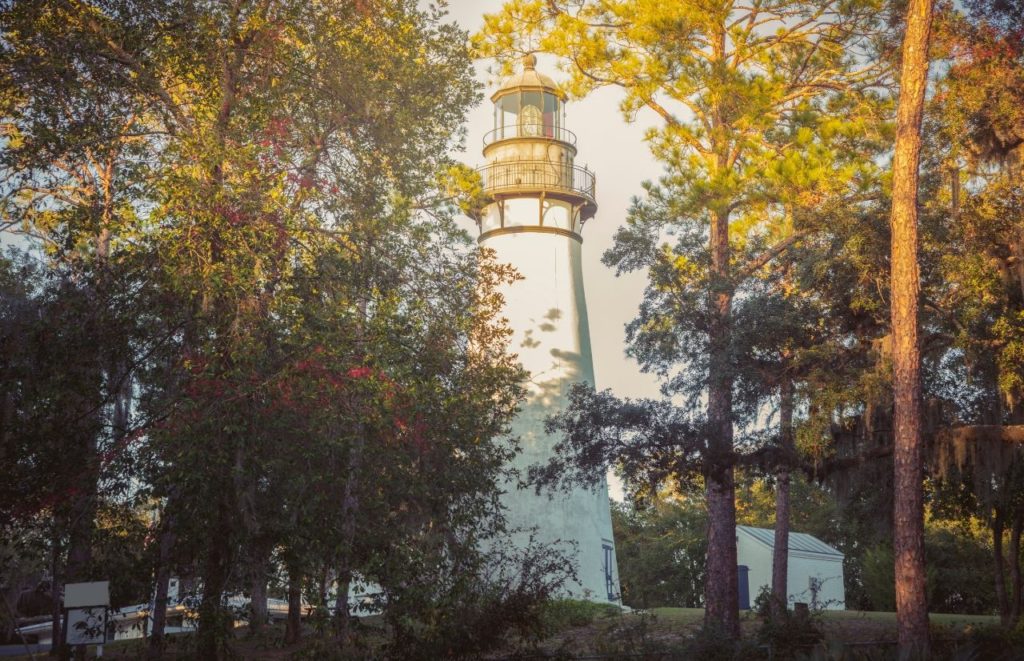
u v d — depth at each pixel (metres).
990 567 41.81
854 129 21.78
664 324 21.22
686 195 21.83
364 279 18.44
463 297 19.80
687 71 21.97
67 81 17.00
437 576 17.25
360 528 17.34
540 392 34.00
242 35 18.39
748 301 20.75
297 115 19.23
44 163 17.20
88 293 17.34
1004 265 19.78
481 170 36.53
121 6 17.50
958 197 20.73
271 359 16.27
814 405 19.61
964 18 20.31
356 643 16.75
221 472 15.73
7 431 17.11
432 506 18.45
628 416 20.77
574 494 32.81
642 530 51.78
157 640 17.19
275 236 16.72
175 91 20.22
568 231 36.50
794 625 19.05
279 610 35.47
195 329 16.72
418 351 18.36
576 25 22.83
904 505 16.61
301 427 16.31
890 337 19.42
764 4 22.89
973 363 19.64
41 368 17.00
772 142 24.58
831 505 52.47
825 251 20.73
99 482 17.09
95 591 15.14
